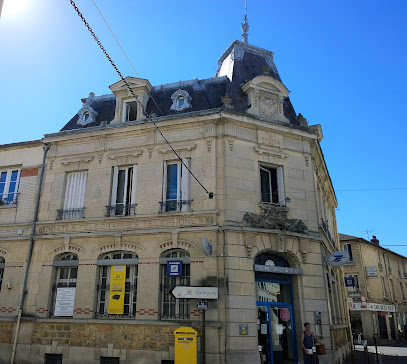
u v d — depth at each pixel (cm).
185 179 1416
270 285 1362
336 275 1920
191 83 1697
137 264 1356
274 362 1288
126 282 1362
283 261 1402
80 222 1451
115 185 1492
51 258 1439
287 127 1513
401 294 4031
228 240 1287
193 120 1450
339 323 1777
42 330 1358
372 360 1730
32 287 1422
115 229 1405
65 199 1530
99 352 1279
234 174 1380
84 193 1518
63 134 1590
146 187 1440
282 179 1472
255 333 1224
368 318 3200
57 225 1474
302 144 1551
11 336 1377
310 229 1441
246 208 1359
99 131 1548
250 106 1522
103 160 1525
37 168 1605
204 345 1138
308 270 1380
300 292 1348
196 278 1270
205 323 1207
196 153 1424
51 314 1391
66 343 1320
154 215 1370
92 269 1385
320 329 1327
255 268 1295
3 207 1581
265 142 1469
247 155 1428
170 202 1398
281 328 1332
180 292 1198
